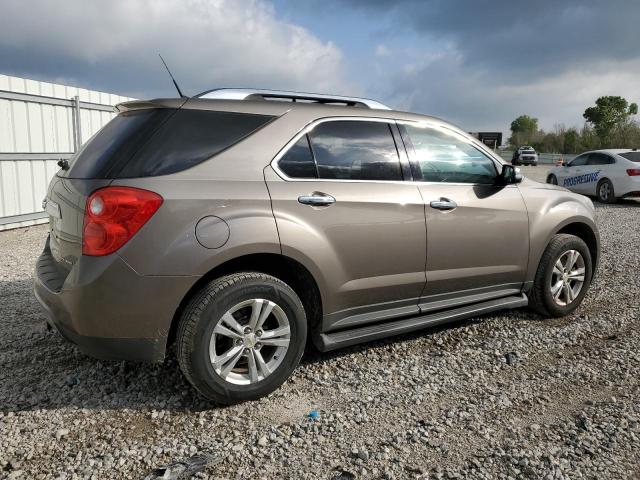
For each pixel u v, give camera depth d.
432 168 3.92
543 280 4.53
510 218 4.23
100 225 2.77
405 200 3.66
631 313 4.87
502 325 4.56
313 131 3.43
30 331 4.27
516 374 3.61
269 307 3.11
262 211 3.09
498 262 4.21
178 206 2.86
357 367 3.70
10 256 7.30
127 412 3.05
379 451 2.70
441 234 3.84
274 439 2.79
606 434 2.85
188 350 2.91
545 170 35.50
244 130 3.21
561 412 3.10
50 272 3.24
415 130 3.91
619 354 3.93
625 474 2.51
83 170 3.10
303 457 2.64
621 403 3.19
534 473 2.51
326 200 3.30
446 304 4.02
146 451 2.67
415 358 3.87
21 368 3.59
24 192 9.92
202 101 3.16
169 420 2.97
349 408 3.13
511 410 3.12
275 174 3.21
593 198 16.69
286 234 3.14
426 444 2.77
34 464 2.55
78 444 2.72
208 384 2.97
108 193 2.78
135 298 2.80
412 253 3.71
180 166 2.97
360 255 3.48
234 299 2.98
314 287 3.38
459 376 3.58
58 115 10.63
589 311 4.95
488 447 2.74
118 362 3.70
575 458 2.63
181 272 2.86
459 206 3.93
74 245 2.91
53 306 2.99
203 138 3.09
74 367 3.62
